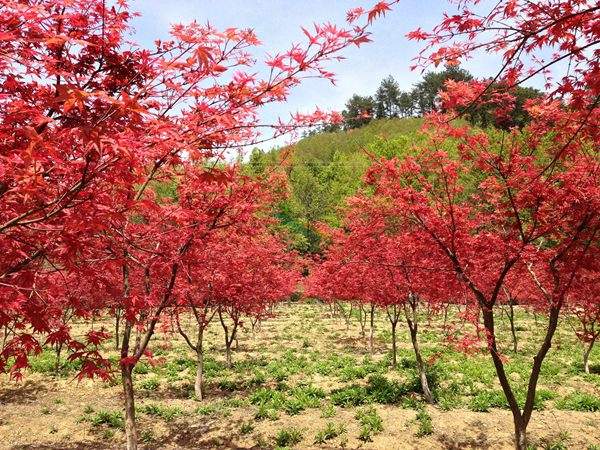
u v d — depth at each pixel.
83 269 4.27
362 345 21.73
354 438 10.01
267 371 16.11
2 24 2.75
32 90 3.17
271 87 3.45
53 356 17.12
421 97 101.31
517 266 7.57
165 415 11.39
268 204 9.48
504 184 6.58
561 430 10.08
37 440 10.17
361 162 57.72
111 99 2.29
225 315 35.44
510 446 9.46
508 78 3.85
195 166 4.66
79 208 2.87
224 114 3.59
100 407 12.25
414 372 14.71
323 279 19.36
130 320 6.63
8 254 3.72
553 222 6.41
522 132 6.30
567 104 4.15
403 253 10.50
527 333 24.61
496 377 14.56
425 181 7.57
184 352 20.11
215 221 8.62
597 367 15.97
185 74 3.60
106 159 2.74
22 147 3.00
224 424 10.93
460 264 7.73
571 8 3.09
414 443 9.68
